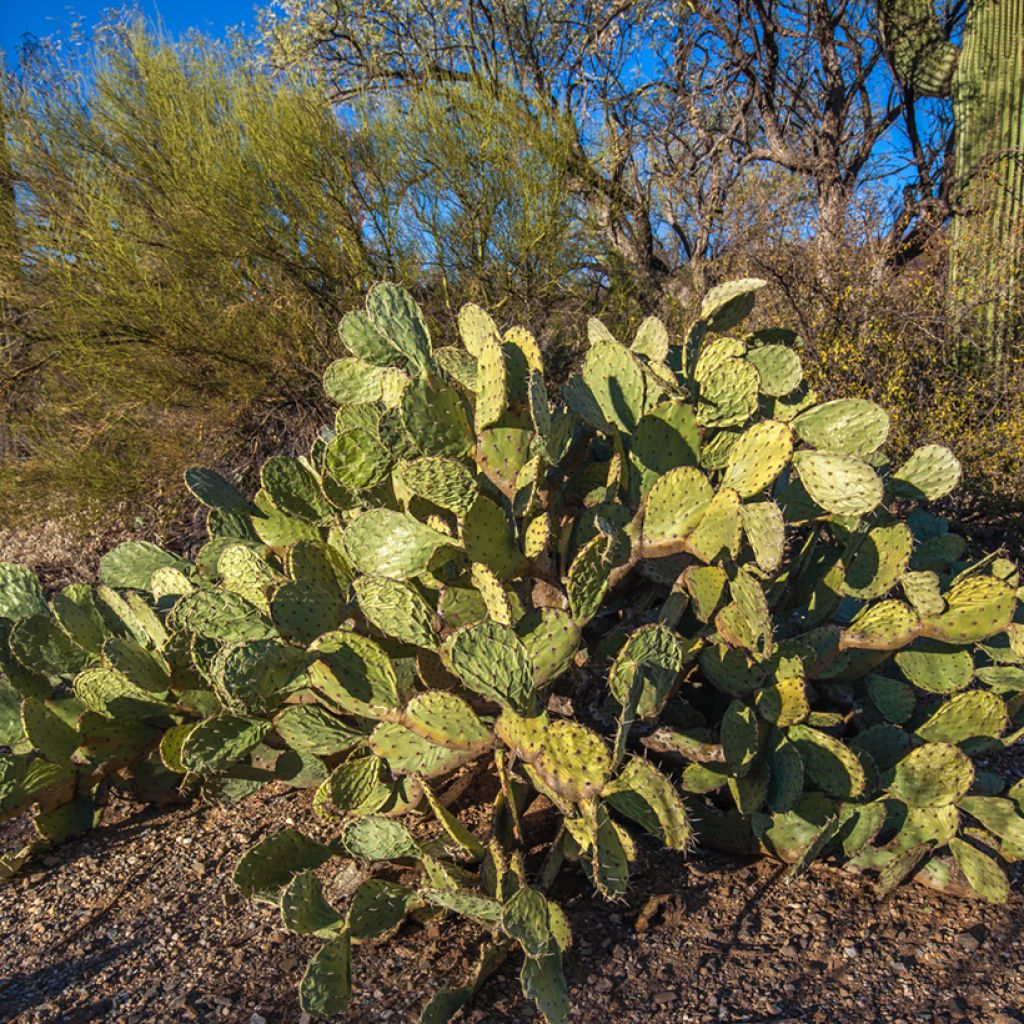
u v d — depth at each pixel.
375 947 2.36
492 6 10.30
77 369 7.00
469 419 2.69
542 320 8.06
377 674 2.37
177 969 2.38
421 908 2.39
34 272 7.31
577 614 2.30
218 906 2.65
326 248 7.27
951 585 2.85
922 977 2.19
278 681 2.40
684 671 2.75
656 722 2.69
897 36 9.74
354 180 7.29
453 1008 2.06
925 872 2.55
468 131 7.42
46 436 7.27
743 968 2.24
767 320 7.14
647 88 11.12
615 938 2.37
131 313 6.93
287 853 2.48
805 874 2.61
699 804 2.69
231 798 2.87
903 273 7.20
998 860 2.64
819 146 9.99
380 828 2.36
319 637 2.39
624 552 2.64
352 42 10.95
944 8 10.27
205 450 7.40
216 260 7.20
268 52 11.23
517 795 2.59
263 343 7.16
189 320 7.00
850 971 2.21
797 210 8.37
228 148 7.16
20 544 7.31
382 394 2.87
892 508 5.05
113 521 7.28
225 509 3.62
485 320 2.73
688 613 2.80
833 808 2.54
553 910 2.15
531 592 2.63
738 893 2.53
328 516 3.21
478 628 2.13
